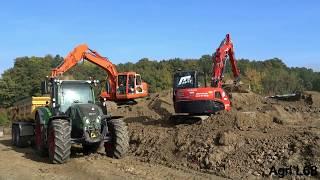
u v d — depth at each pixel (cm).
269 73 8594
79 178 1117
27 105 1927
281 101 2752
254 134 1312
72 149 1695
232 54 2119
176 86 1798
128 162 1344
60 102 1505
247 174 1114
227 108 1686
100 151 1569
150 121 1919
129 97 2788
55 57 7594
